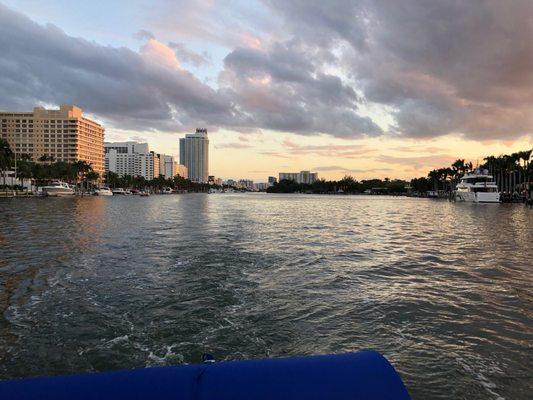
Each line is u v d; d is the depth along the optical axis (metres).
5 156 117.62
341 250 24.52
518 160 128.38
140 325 10.78
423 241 29.72
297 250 24.16
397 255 22.80
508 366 8.40
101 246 24.80
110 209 69.38
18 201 95.56
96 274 16.80
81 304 12.60
